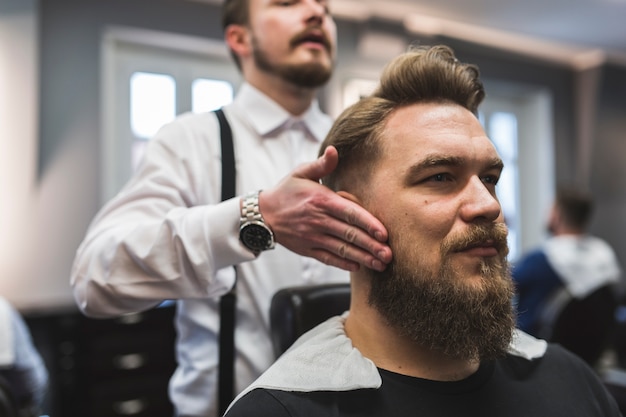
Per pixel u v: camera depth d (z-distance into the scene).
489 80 4.63
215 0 3.44
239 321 1.11
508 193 5.07
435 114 0.79
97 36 3.11
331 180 0.86
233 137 1.20
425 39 4.18
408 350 0.78
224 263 0.91
